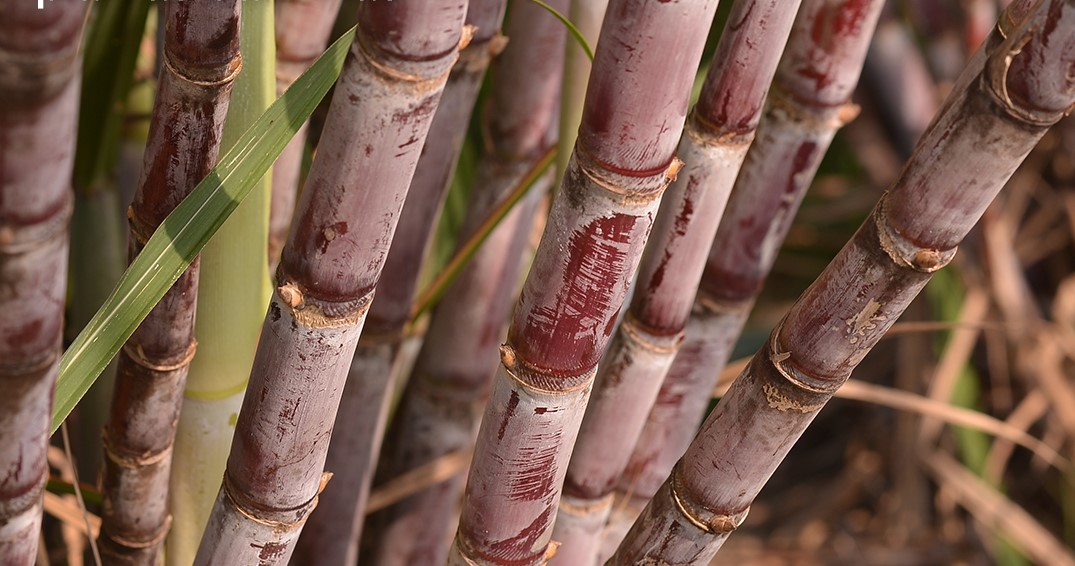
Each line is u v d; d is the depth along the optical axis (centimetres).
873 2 87
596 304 72
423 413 111
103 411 105
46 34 58
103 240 104
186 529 88
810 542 181
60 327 65
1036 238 189
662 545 79
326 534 103
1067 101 66
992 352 175
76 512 96
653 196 70
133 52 95
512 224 105
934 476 176
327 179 68
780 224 93
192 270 77
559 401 74
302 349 72
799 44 88
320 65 72
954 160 68
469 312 107
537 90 101
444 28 66
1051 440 175
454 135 93
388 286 96
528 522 77
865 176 190
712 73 81
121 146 107
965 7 159
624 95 68
